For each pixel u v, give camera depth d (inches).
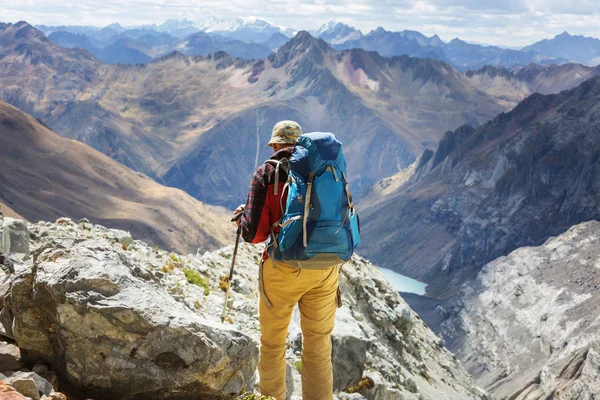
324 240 97.7
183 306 119.6
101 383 106.1
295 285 105.0
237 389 113.7
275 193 100.0
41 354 110.7
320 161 98.6
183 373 107.0
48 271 108.0
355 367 216.1
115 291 107.7
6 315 117.4
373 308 392.2
